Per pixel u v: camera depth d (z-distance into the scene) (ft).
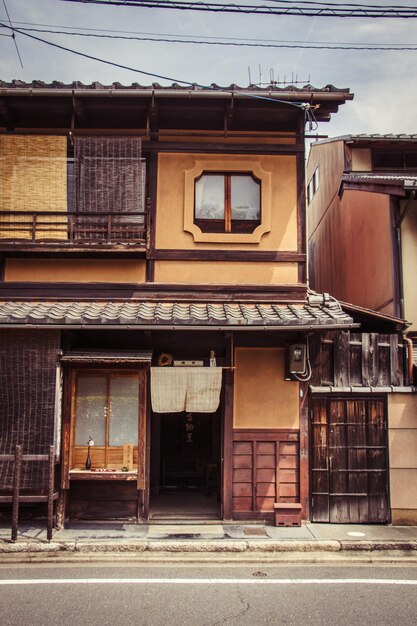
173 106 37.09
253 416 36.94
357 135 54.75
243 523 35.83
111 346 36.50
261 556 30.32
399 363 38.22
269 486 36.52
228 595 24.41
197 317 33.65
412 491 36.68
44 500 31.12
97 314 33.88
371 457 37.01
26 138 38.06
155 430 44.29
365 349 38.01
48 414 33.68
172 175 38.83
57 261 37.91
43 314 33.65
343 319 33.60
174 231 38.34
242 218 38.83
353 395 37.29
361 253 52.49
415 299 42.68
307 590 25.16
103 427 36.01
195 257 38.14
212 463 43.47
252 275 38.24
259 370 37.35
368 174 55.06
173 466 45.78
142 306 36.09
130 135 38.88
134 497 35.73
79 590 24.80
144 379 35.83
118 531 33.42
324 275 70.03
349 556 30.50
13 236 37.60
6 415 33.76
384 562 29.96
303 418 36.94
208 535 32.94
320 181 71.41
